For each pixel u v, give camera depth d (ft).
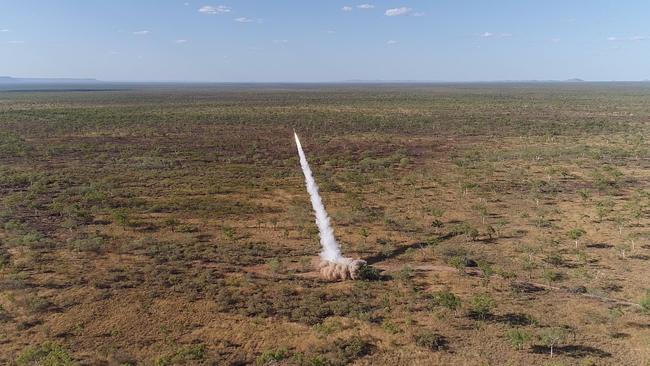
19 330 100.17
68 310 108.06
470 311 107.24
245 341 97.09
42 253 139.95
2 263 130.31
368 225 168.25
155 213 180.65
